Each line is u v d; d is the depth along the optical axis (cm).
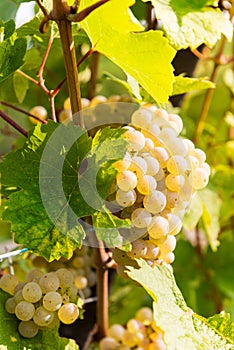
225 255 145
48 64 125
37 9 113
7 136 128
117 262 100
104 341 112
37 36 110
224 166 141
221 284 143
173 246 100
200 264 145
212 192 133
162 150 97
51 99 104
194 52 122
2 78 101
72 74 97
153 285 96
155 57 99
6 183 96
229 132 146
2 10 112
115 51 101
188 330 97
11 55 101
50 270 114
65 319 98
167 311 96
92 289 117
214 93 146
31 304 97
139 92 111
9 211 96
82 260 114
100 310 113
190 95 145
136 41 99
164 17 100
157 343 110
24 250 100
